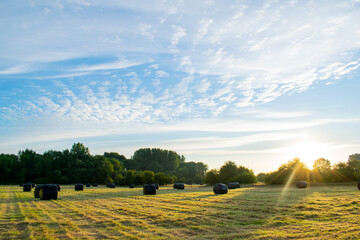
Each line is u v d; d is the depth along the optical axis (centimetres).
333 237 1083
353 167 6150
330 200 2397
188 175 15062
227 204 2341
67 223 1523
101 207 2289
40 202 2803
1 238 1198
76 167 11606
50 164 11706
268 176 6819
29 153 13138
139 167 15512
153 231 1312
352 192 3322
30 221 1599
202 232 1268
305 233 1178
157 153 16600
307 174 6419
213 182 8025
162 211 1977
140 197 3331
